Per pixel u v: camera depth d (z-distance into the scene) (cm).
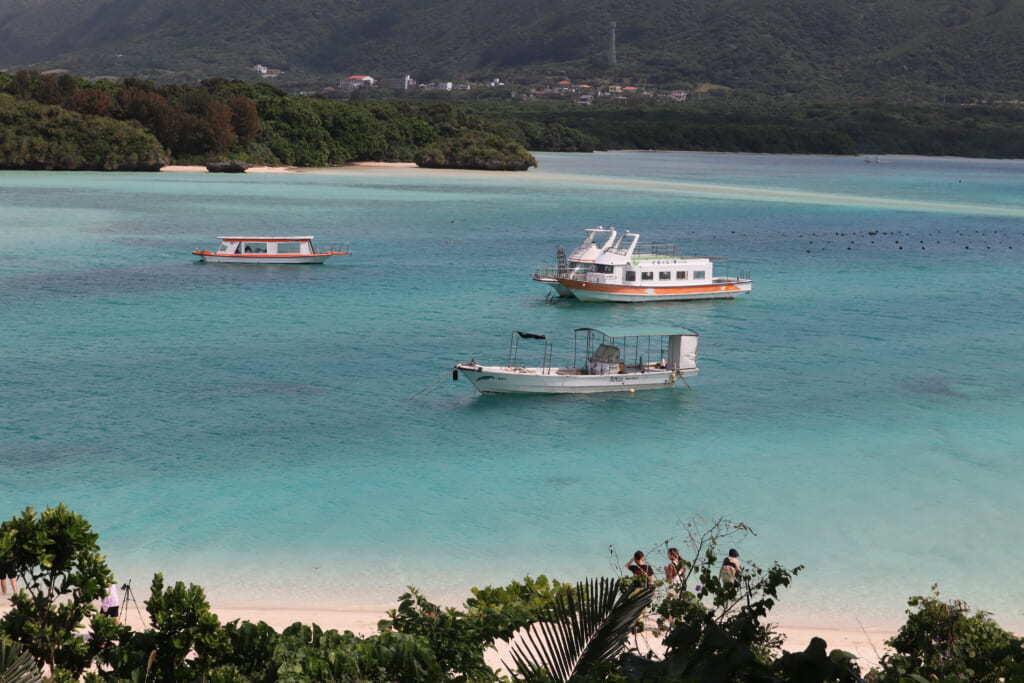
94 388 5369
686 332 5866
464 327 7406
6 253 10525
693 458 4419
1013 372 6300
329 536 3391
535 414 5112
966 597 2994
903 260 12012
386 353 6444
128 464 4125
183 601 1733
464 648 1931
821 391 5725
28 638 1691
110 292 8481
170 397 5231
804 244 13475
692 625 1498
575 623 1421
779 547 3381
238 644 1797
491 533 3456
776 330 7631
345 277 9725
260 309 7919
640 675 1426
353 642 1822
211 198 17438
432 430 4778
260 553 3225
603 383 5578
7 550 1686
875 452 4547
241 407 5072
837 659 1457
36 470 4019
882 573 3164
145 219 14075
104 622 1767
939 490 4025
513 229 14225
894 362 6550
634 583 1767
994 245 13738
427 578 3059
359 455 4347
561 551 3303
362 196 18762
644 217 16575
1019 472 4278
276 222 14212
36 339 6569
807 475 4197
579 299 8712
